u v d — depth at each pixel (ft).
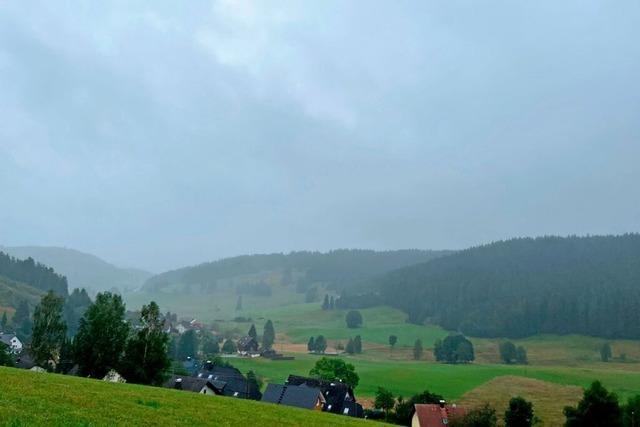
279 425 131.44
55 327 331.57
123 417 102.47
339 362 499.51
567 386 513.04
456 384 593.42
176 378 367.25
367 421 198.49
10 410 88.69
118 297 307.99
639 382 586.04
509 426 304.30
